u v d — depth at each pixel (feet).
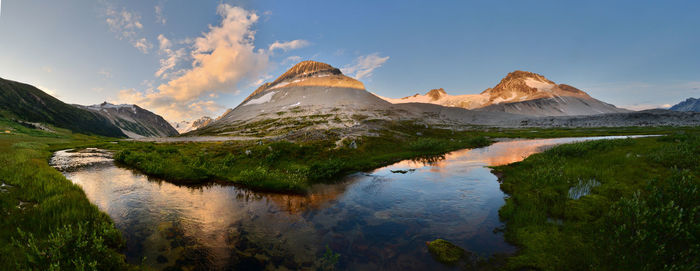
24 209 40.55
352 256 31.37
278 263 30.17
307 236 37.14
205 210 48.65
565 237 31.22
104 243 32.78
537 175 59.67
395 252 31.99
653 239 24.31
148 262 30.32
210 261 30.66
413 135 202.90
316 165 84.89
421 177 75.05
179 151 135.23
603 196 42.91
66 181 61.41
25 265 24.58
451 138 214.69
